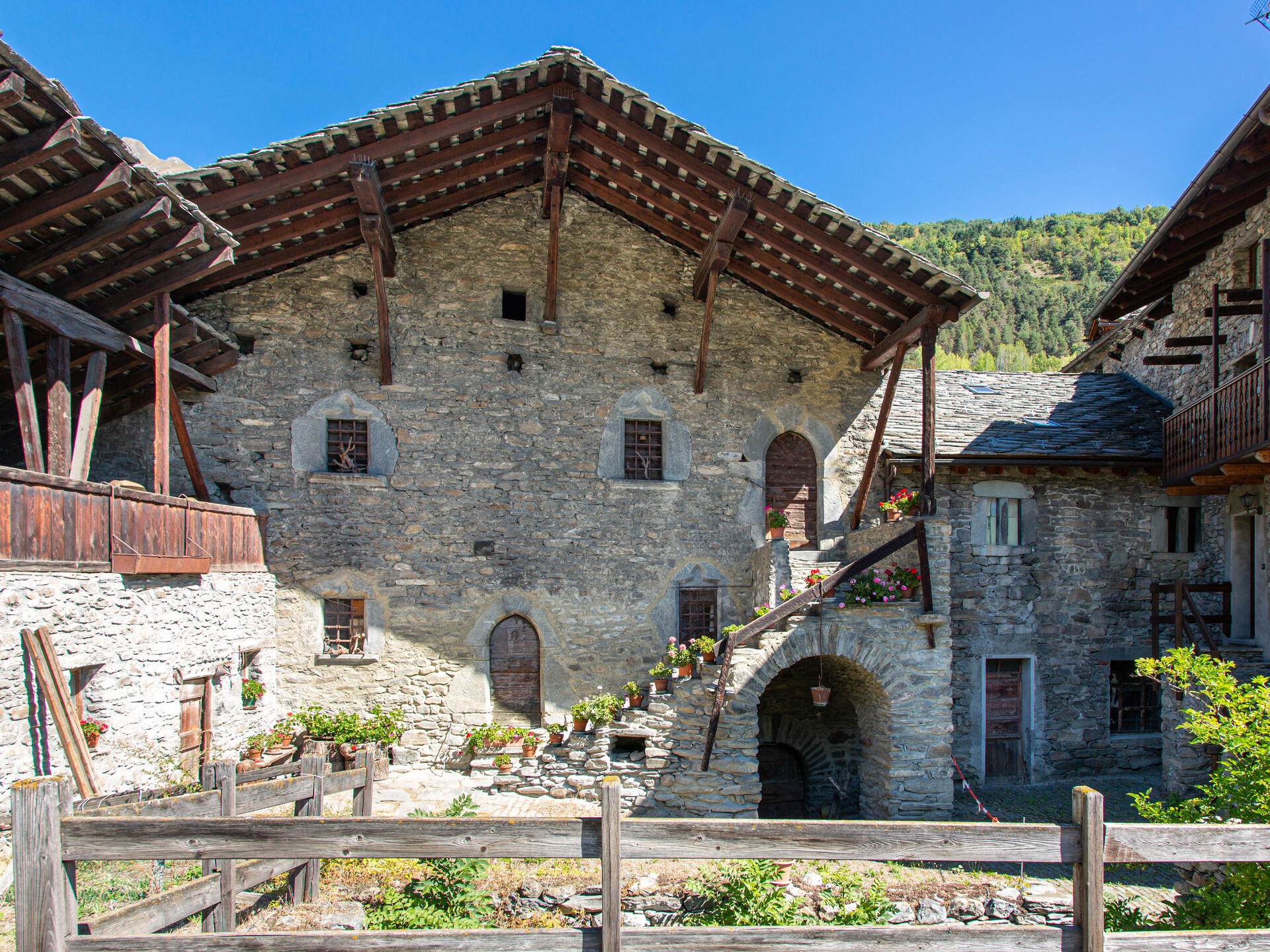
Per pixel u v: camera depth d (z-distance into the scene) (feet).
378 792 26.63
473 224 31.83
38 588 17.90
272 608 29.22
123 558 20.58
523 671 30.83
